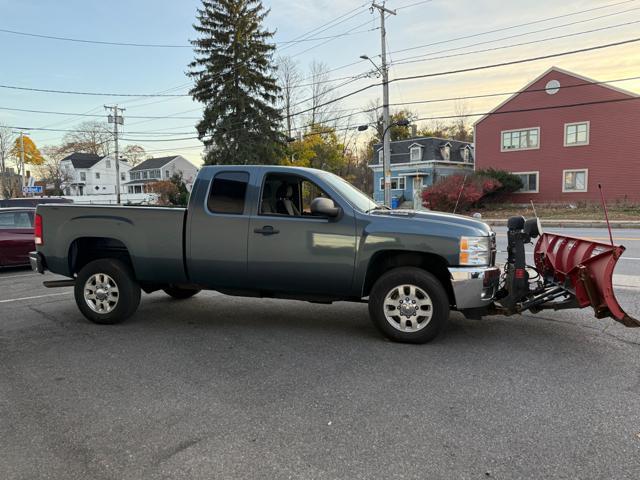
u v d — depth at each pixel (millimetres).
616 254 4211
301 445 2916
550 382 3828
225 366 4332
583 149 32281
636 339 4930
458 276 4664
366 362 4367
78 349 4891
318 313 6324
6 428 3191
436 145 43125
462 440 2945
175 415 3348
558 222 22984
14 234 10977
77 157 80125
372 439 2975
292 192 5715
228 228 5332
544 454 2775
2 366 4395
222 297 7438
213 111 38031
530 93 34250
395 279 4832
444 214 5223
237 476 2598
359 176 64812
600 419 3189
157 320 6047
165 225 5562
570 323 5566
